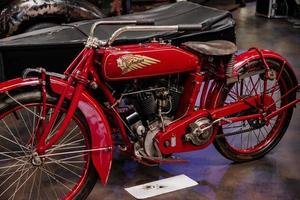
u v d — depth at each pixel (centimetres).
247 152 319
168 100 277
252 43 645
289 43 648
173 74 275
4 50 307
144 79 271
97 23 247
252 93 319
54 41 312
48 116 255
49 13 422
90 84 251
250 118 304
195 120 281
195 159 326
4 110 233
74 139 310
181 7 376
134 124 271
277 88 325
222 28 342
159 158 275
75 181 296
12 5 417
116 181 297
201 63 279
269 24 769
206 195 284
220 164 320
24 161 251
